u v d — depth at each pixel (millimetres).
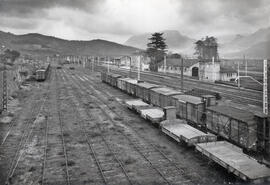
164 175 16984
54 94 52750
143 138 24531
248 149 19844
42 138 24875
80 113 35531
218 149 18219
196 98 29156
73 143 23344
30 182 16375
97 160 19453
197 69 77938
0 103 35750
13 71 62656
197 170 17578
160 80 67188
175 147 22000
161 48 103312
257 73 81625
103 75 77438
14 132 27094
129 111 36688
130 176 16891
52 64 197375
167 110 26922
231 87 54688
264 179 14008
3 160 19797
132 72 97188
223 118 22797
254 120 20094
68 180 16406
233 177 16219
